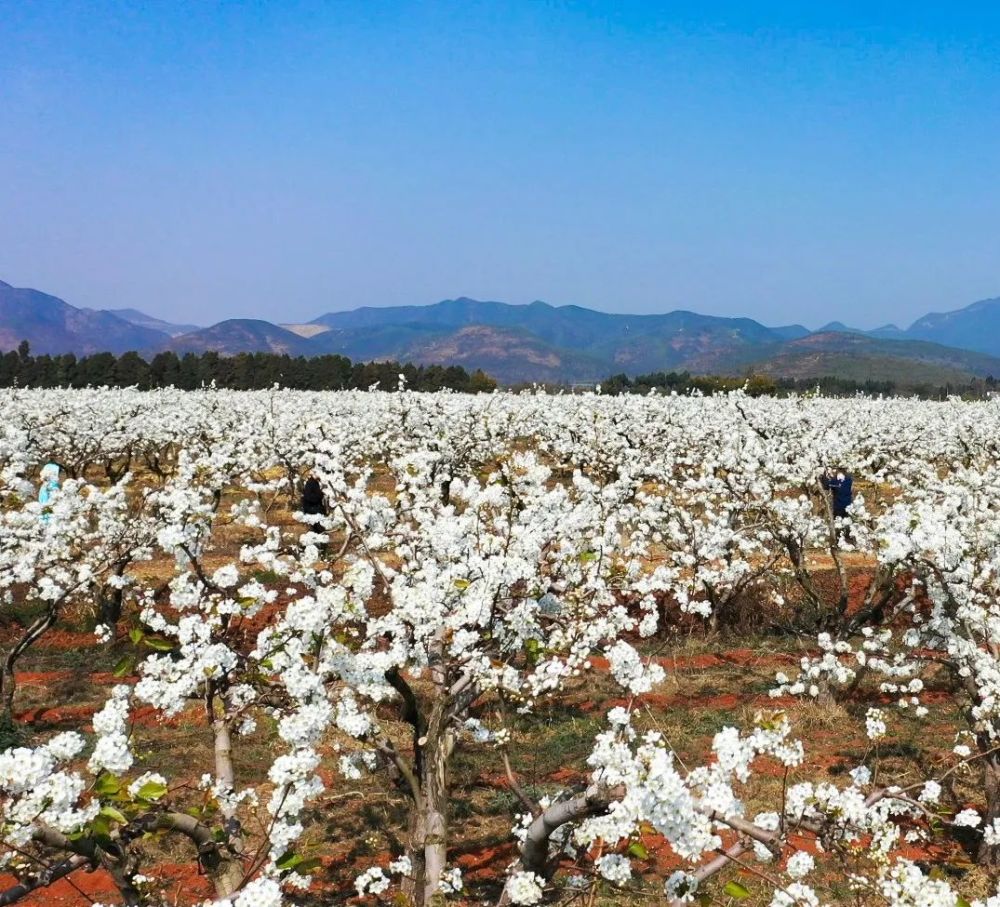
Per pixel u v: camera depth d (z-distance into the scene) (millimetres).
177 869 7648
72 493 10297
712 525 14602
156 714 11164
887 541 8773
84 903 7293
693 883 4691
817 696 11734
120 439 24156
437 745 6824
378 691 5691
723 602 14594
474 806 9133
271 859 4758
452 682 7074
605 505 11758
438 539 7141
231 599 6344
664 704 11945
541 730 11078
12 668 10375
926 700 12188
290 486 22031
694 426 25172
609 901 7168
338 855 8164
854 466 18938
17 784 3488
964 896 7316
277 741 10203
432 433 23219
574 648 6781
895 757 10227
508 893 5328
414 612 6121
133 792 4266
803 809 4793
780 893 4504
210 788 5828
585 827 4613
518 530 7305
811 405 34062
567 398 36844
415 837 6617
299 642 5641
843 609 12539
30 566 10102
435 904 5910
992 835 6266
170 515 7059
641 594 9508
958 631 9031
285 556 8477
